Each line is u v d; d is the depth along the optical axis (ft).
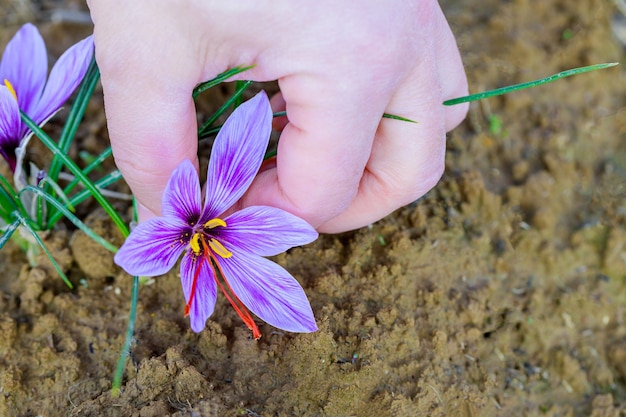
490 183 1.38
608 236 1.35
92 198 1.24
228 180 0.90
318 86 0.82
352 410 1.05
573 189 1.41
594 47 1.59
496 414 1.15
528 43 1.56
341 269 1.14
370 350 1.06
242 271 0.92
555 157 1.41
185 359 1.03
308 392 1.04
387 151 0.92
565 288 1.30
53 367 1.05
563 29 1.62
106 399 1.01
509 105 1.47
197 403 0.99
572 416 1.19
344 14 0.80
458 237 1.25
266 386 1.03
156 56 0.81
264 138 0.88
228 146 0.88
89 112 1.35
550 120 1.47
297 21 0.80
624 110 1.51
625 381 1.26
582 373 1.22
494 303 1.24
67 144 1.06
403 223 1.23
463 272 1.23
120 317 1.10
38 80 1.06
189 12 0.79
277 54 0.82
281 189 0.91
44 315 1.09
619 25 1.64
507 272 1.27
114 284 1.14
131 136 0.85
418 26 0.84
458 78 0.99
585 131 1.48
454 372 1.14
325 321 1.06
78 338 1.08
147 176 0.88
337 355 1.06
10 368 1.04
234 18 0.80
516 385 1.19
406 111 0.89
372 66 0.82
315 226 0.95
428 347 1.13
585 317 1.29
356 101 0.83
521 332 1.24
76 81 0.99
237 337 1.05
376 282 1.14
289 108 0.86
